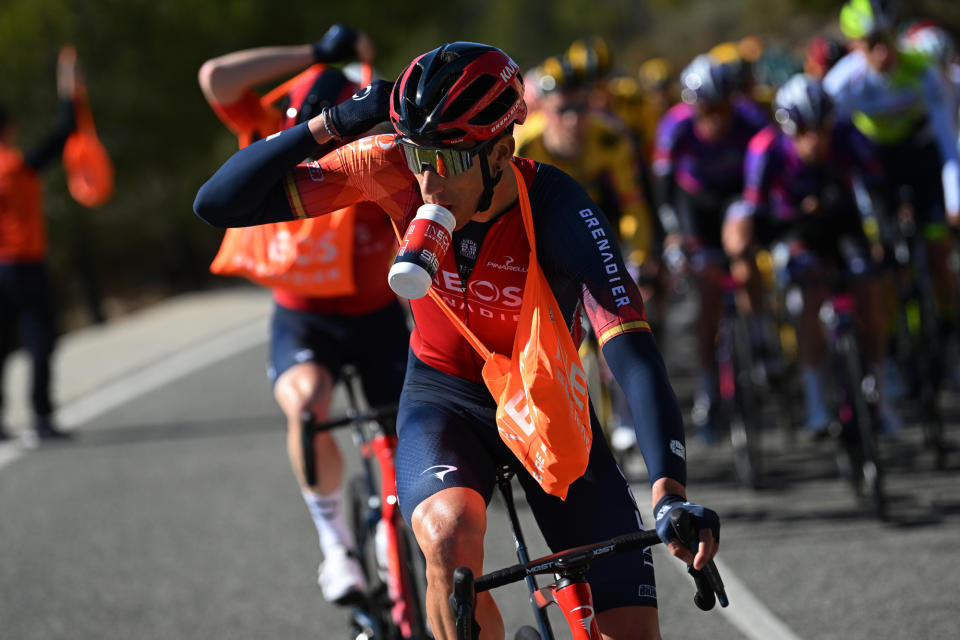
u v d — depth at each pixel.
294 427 12.80
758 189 20.36
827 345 21.23
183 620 15.41
